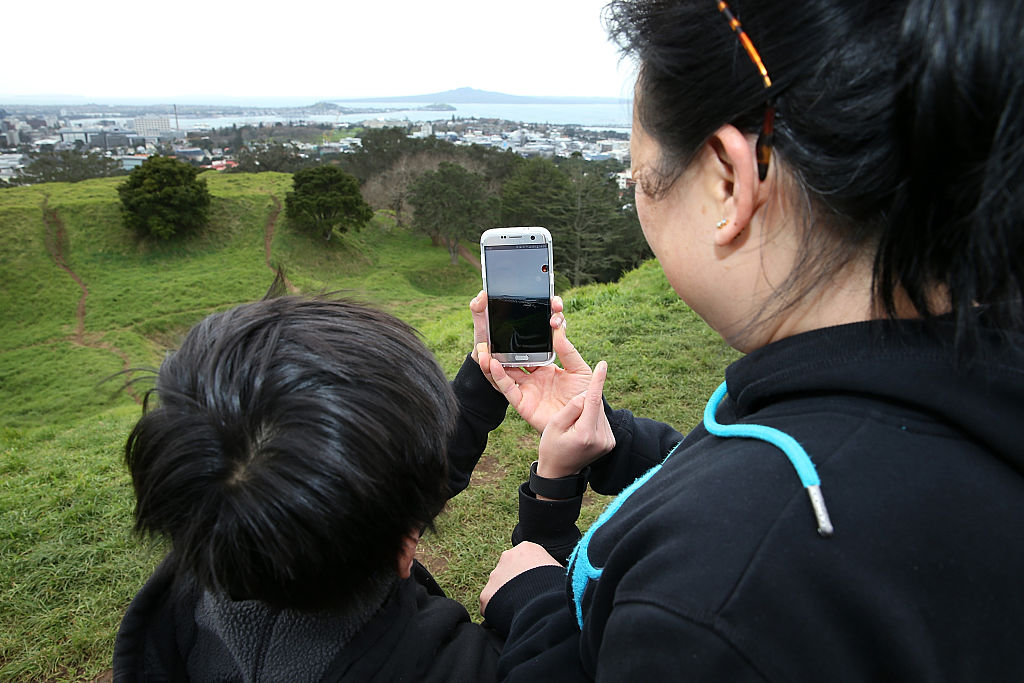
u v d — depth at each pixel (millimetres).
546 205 37969
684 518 545
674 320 6145
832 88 507
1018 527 516
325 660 742
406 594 842
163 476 608
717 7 553
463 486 1250
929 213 495
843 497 507
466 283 39750
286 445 588
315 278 36312
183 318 29859
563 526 1096
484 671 833
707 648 484
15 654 2547
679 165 629
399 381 677
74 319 29172
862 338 570
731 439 644
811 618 483
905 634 478
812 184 540
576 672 756
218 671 774
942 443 535
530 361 1358
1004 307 516
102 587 2885
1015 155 436
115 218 36844
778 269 607
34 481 4078
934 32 444
